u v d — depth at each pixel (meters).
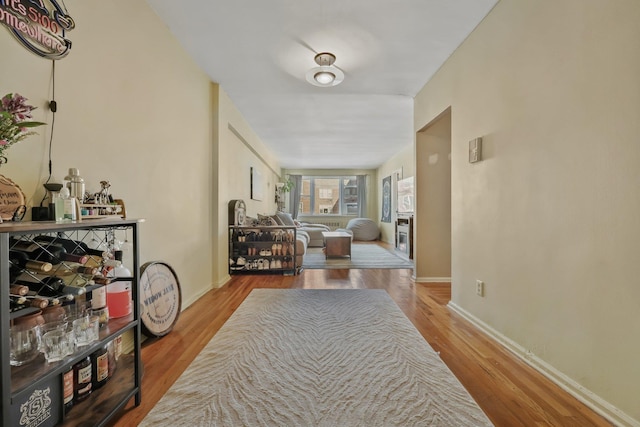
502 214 1.96
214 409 1.27
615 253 1.23
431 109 3.12
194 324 2.25
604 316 1.27
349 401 1.33
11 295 0.89
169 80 2.31
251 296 2.97
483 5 2.03
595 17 1.31
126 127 1.79
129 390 1.29
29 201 1.20
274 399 1.34
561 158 1.50
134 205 1.87
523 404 1.33
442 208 3.64
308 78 3.01
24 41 1.18
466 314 2.39
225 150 3.56
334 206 10.01
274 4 2.00
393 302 2.80
